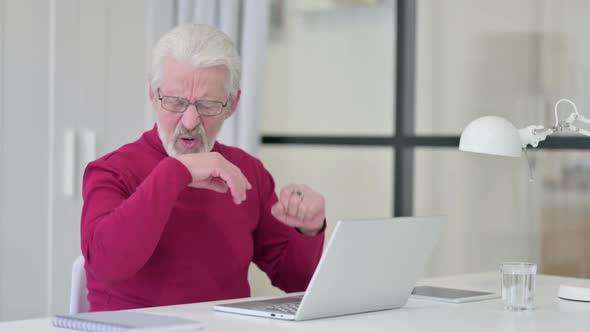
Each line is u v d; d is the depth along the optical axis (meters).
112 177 2.21
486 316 1.84
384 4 4.32
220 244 2.37
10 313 3.67
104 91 3.97
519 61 3.91
